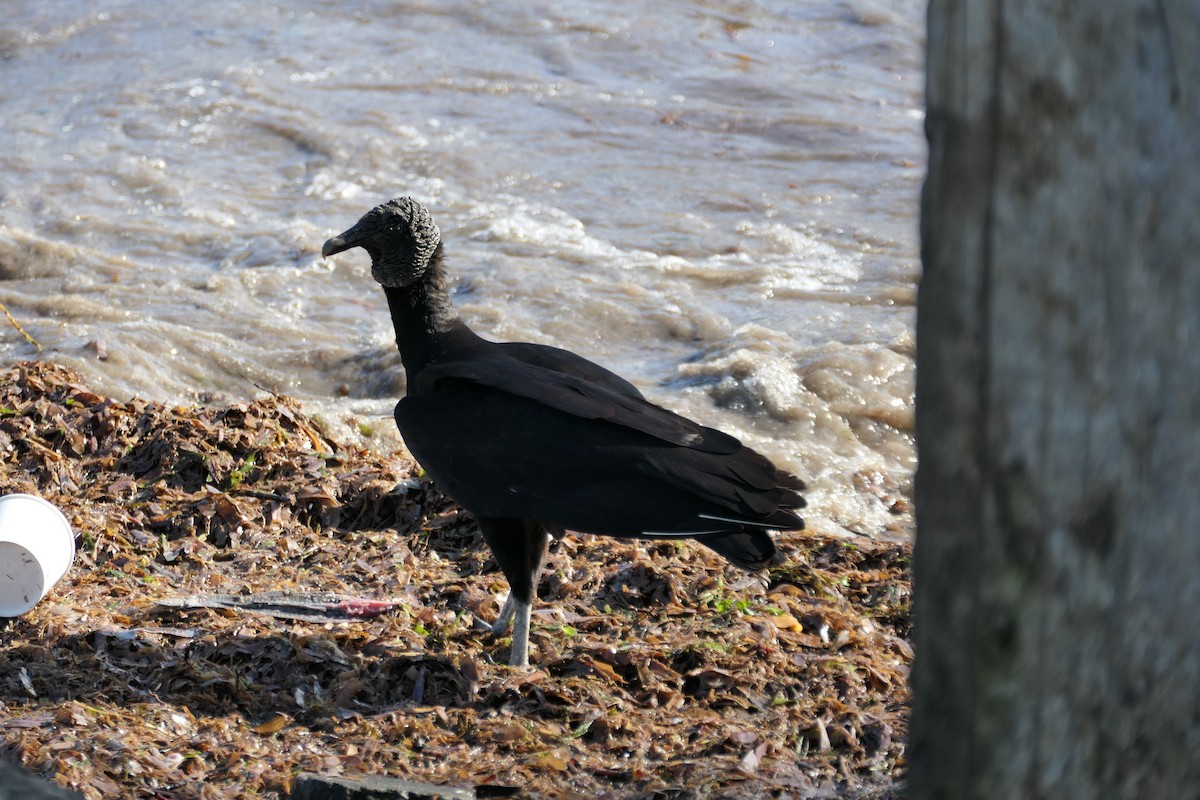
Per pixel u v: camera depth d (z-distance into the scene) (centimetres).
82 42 2836
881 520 1285
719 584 993
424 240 912
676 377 1545
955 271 325
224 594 949
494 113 2516
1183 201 299
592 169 2275
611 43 2908
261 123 2416
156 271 1856
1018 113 308
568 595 980
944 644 345
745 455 820
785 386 1495
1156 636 316
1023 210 311
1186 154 298
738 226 2052
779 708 813
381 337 1664
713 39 2977
